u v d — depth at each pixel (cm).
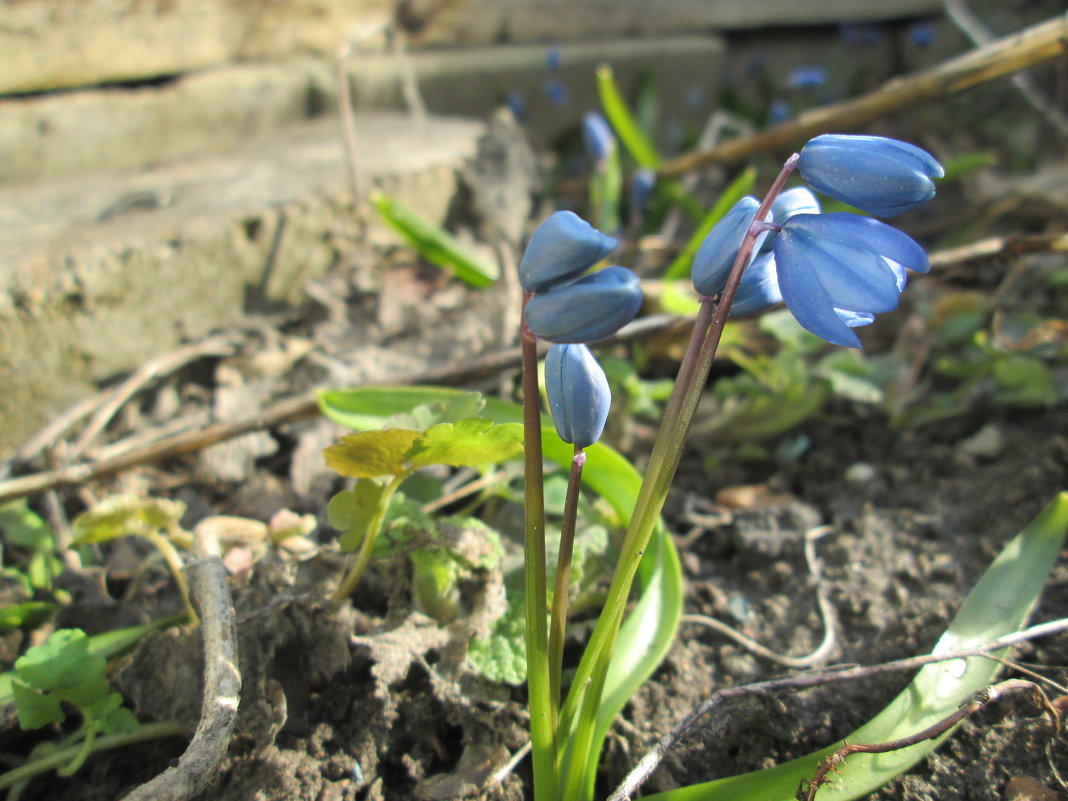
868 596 16
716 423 21
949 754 13
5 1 25
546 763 12
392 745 14
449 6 35
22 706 12
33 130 26
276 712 13
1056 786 13
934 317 22
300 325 25
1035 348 21
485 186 29
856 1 46
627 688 13
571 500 11
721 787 12
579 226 9
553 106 38
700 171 36
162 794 11
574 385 10
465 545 14
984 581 14
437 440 12
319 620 14
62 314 21
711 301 10
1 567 17
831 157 9
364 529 13
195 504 19
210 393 23
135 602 16
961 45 48
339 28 33
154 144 29
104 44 28
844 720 14
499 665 14
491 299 25
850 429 21
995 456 20
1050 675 14
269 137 31
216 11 30
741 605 17
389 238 27
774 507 19
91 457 20
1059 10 46
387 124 32
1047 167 35
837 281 9
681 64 41
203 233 23
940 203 33
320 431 20
